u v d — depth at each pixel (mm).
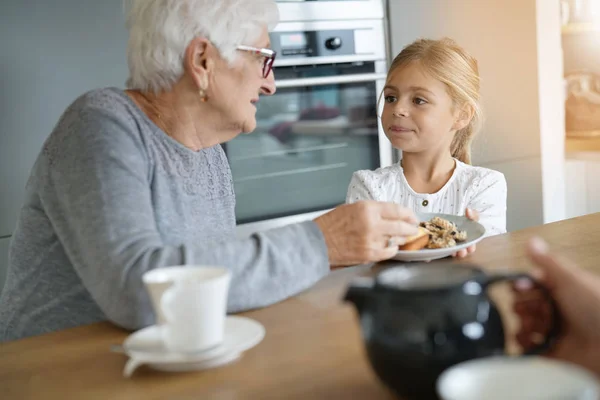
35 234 1185
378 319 620
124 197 1038
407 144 1826
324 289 1060
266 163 2490
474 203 1794
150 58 1208
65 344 909
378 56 2664
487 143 2980
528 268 1085
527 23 3047
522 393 512
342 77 2574
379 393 683
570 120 3426
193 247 980
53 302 1177
